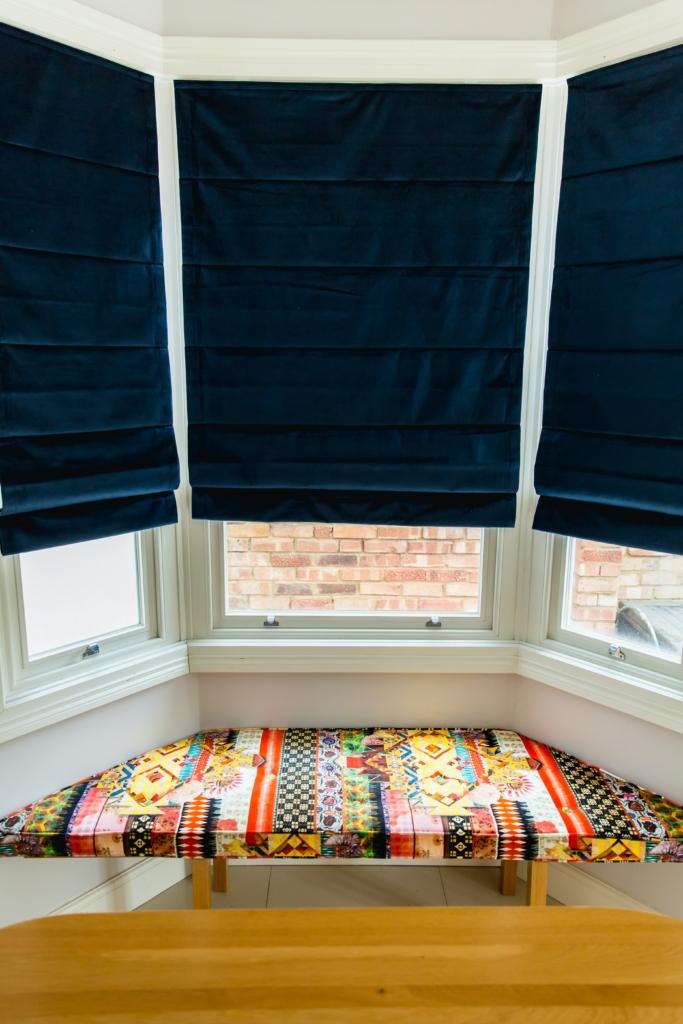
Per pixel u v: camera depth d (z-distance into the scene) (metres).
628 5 1.95
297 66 2.11
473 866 2.58
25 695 2.07
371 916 1.32
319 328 2.26
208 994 1.14
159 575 2.39
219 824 2.00
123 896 2.34
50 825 2.00
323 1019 1.10
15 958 1.21
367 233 2.21
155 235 2.19
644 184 1.99
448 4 2.09
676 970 1.21
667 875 2.17
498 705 2.55
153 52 2.09
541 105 2.16
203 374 2.30
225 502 2.37
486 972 1.19
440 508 2.36
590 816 2.06
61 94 1.92
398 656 2.46
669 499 2.01
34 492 1.98
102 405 2.11
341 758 2.34
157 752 2.39
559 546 2.38
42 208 1.92
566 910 1.34
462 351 2.28
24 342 1.93
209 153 2.17
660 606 2.22
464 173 2.18
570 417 2.21
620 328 2.08
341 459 2.33
